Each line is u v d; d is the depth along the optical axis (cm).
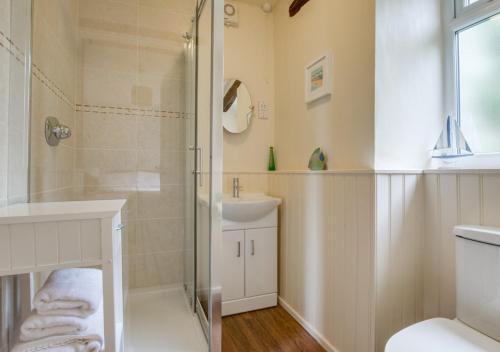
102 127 188
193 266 184
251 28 232
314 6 180
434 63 146
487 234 101
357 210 137
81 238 70
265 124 235
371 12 133
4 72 89
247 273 193
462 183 122
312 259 170
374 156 131
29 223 66
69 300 74
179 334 158
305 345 159
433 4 147
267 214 198
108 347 72
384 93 133
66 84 159
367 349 130
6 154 89
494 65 127
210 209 143
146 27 197
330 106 164
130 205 196
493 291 100
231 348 156
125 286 188
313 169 170
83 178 183
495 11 125
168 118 204
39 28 116
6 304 84
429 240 136
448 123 137
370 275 129
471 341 95
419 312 138
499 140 126
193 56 186
